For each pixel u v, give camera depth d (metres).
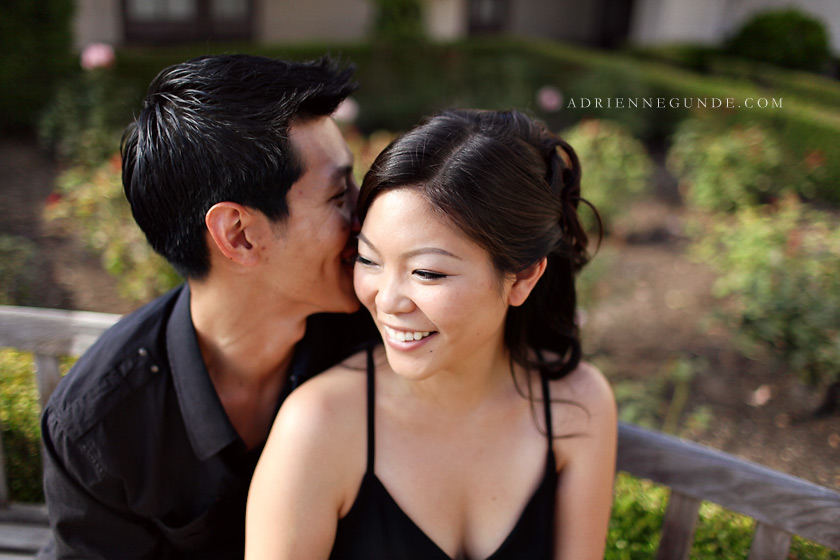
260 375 1.27
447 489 1.16
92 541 1.26
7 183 4.97
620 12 14.20
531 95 9.15
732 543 1.60
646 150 7.77
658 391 3.16
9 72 5.87
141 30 8.41
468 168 0.94
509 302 1.07
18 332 1.52
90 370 1.19
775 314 3.10
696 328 3.78
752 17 11.14
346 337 1.36
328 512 1.11
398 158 0.96
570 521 1.24
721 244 4.97
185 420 1.20
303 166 1.05
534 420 1.23
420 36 9.38
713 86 7.68
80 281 3.54
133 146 1.10
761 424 2.74
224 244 1.07
